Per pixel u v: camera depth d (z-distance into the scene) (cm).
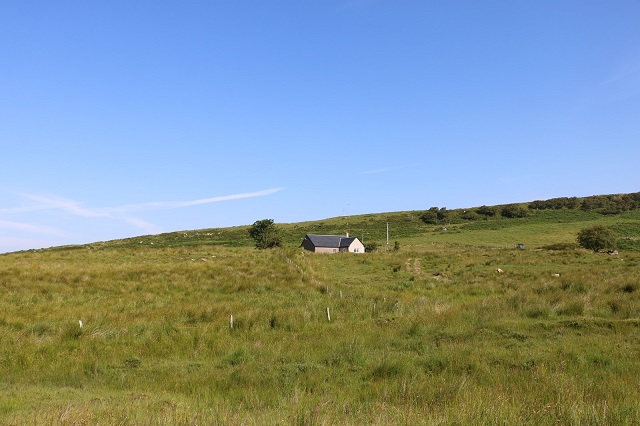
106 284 2481
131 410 771
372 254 4806
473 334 1391
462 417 674
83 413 742
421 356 1173
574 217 11931
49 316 1778
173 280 2645
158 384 1049
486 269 3503
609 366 1023
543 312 1650
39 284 2372
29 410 803
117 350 1352
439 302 2019
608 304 1742
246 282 2592
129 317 1797
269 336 1516
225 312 1884
